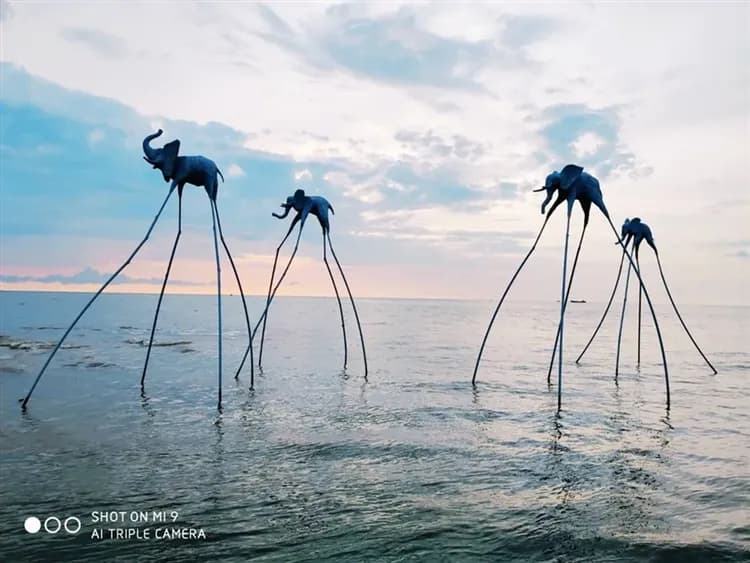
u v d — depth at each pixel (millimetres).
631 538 9625
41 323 68562
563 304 22266
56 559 8812
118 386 25281
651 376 31688
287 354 41062
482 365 36656
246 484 12500
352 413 20609
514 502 11469
